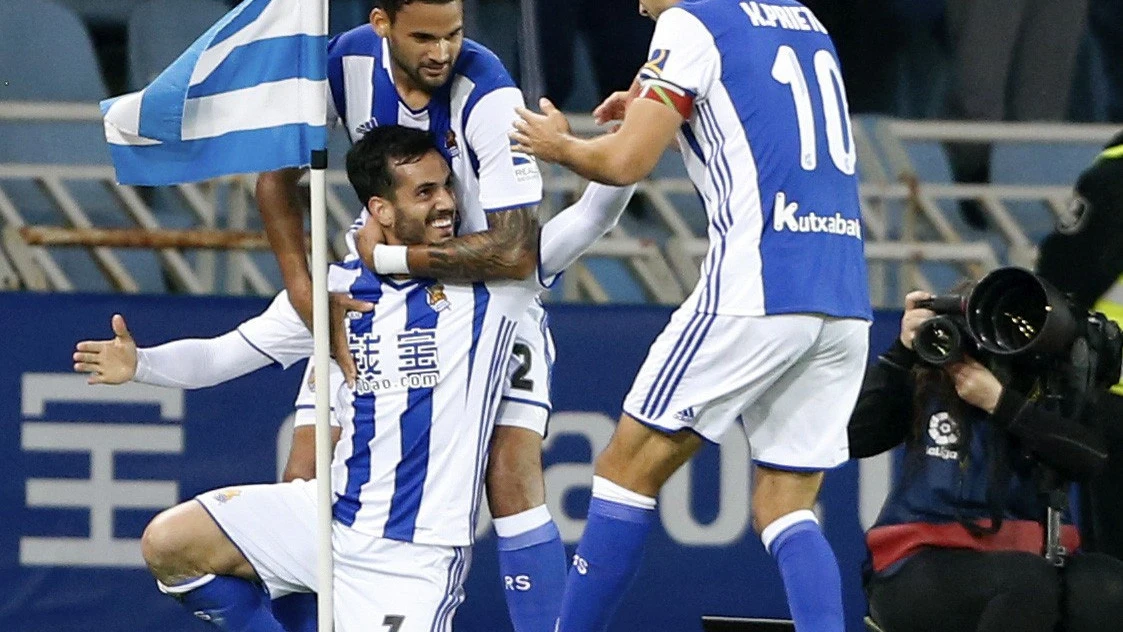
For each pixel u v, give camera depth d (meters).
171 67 13.52
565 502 19.19
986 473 13.73
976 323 13.52
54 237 20.02
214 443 19.12
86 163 22.67
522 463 14.52
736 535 19.20
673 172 23.25
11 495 18.92
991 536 13.70
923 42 24.02
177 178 13.59
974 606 13.44
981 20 23.72
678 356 12.49
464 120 13.72
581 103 23.31
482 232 13.59
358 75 13.99
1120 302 16.77
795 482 12.95
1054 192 22.17
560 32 23.14
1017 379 13.78
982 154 23.52
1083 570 13.62
